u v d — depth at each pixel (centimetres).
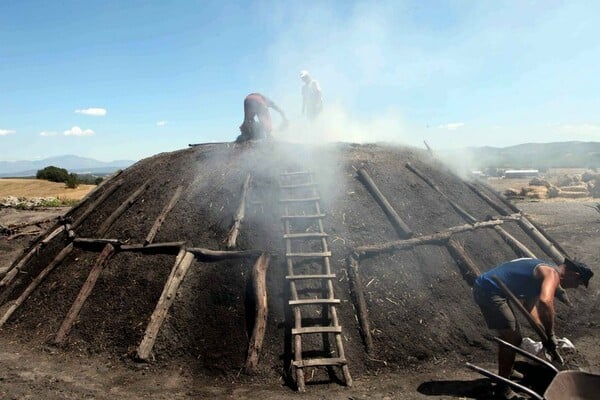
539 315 393
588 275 412
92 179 5375
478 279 442
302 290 541
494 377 367
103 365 508
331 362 470
